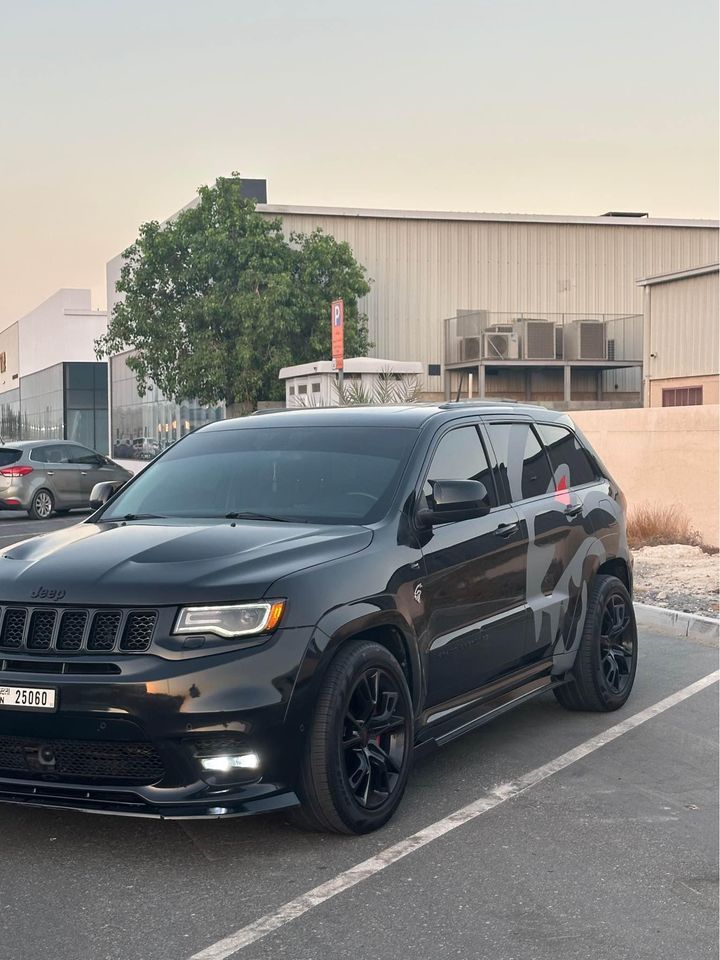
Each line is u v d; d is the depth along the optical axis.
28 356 74.62
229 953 3.54
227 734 4.16
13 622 4.37
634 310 38.03
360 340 33.84
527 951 3.56
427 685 5.05
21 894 4.01
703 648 8.74
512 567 5.76
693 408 14.55
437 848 4.46
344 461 5.48
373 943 3.62
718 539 14.20
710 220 38.38
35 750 4.28
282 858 4.35
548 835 4.62
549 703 6.96
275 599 4.31
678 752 5.84
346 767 4.55
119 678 4.14
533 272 37.25
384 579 4.77
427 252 36.47
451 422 5.79
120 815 4.37
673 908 3.90
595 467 7.09
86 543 4.85
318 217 35.44
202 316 31.53
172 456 6.04
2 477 22.28
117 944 3.61
